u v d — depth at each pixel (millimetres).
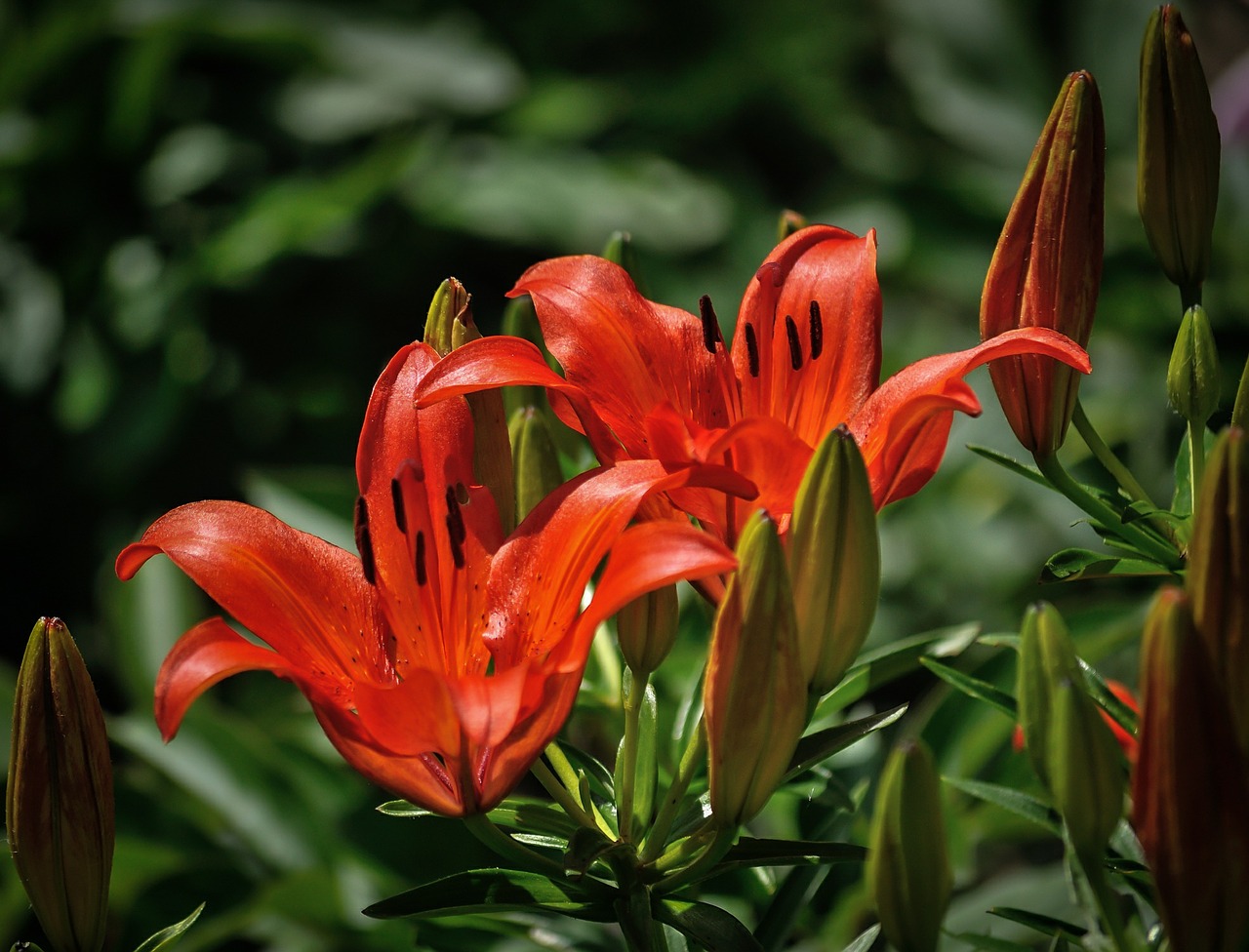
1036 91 1840
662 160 2541
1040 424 1056
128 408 2127
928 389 1036
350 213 2201
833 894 1182
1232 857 985
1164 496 1594
